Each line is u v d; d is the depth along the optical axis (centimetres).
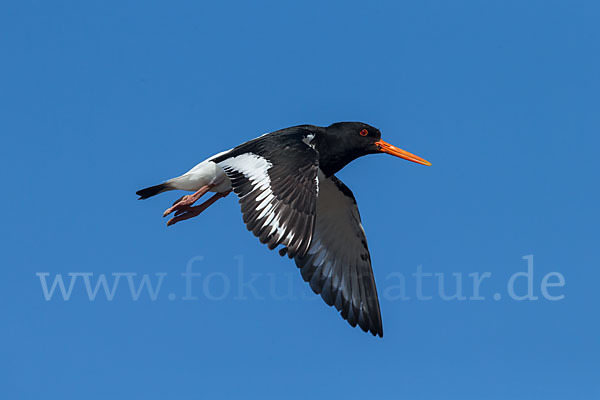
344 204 1491
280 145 1230
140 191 1400
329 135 1422
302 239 1115
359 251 1523
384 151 1455
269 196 1159
